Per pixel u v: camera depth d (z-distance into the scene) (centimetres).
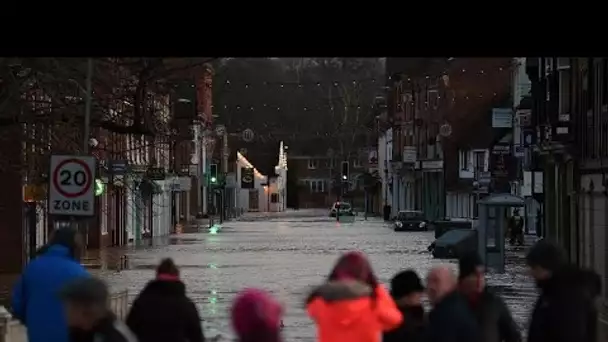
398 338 2312
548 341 2216
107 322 1709
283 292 6538
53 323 2181
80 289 1694
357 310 2195
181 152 18762
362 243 13250
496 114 14188
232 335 4453
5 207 8225
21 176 7319
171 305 2420
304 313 5328
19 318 2262
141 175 13850
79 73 4575
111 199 12731
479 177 14200
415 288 2345
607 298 6250
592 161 7206
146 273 8212
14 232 8256
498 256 7944
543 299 2253
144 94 4678
